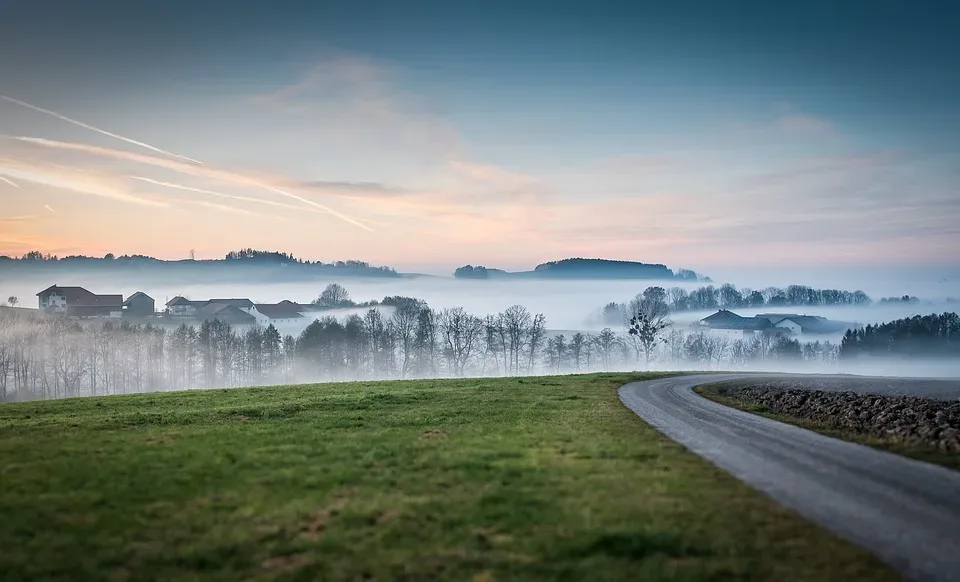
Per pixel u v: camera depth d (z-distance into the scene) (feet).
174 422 115.96
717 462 79.15
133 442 91.45
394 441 92.17
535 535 49.78
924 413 128.98
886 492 65.05
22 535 50.55
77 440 93.86
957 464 79.36
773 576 42.86
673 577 42.39
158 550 47.32
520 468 72.54
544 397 168.55
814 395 175.94
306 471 70.79
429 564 44.57
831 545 48.29
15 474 69.36
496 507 56.54
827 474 73.20
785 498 61.57
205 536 50.06
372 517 54.13
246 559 45.60
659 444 92.07
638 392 193.88
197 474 69.46
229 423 114.52
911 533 52.03
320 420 118.52
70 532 51.13
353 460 77.15
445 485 64.85
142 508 57.11
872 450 89.86
